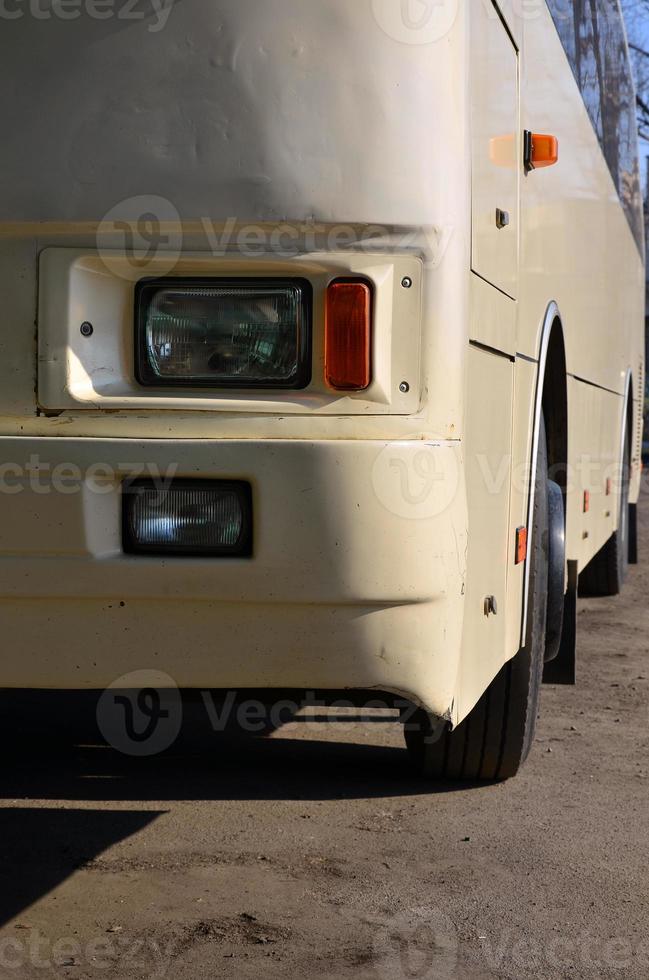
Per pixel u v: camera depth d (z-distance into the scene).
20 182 3.87
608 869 4.89
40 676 3.87
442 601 3.89
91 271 3.88
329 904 4.45
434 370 3.89
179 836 5.11
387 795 5.74
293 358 3.86
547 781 6.07
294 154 3.82
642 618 11.35
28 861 4.79
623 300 12.24
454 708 4.16
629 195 13.38
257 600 3.77
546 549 6.34
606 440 10.65
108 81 3.85
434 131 3.89
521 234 5.47
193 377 3.87
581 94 8.34
